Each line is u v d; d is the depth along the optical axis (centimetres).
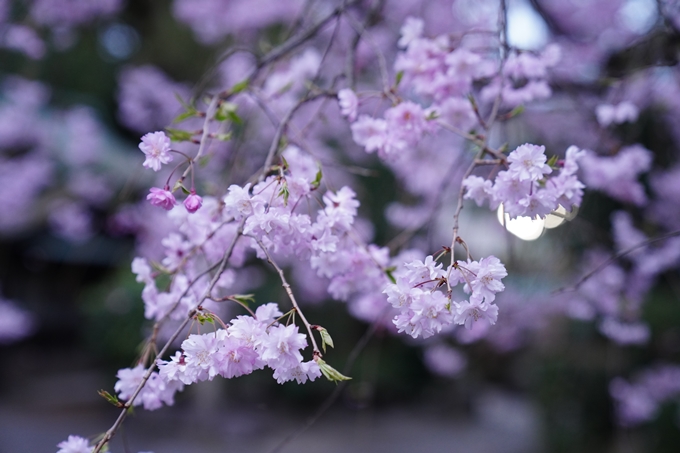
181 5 486
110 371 689
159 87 500
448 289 109
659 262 299
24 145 600
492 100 212
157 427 650
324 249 128
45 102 635
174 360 112
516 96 199
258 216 117
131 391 137
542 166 123
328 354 679
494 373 784
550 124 373
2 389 784
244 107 246
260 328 109
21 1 494
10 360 838
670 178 343
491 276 109
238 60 405
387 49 346
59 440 605
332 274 151
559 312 438
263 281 518
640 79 279
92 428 646
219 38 498
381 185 521
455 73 178
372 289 160
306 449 609
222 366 108
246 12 428
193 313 114
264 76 207
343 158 498
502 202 134
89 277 968
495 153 144
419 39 187
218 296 158
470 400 816
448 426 734
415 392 822
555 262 362
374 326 193
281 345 107
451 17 374
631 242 291
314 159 161
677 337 432
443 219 461
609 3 383
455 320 110
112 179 708
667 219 354
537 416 525
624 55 304
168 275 165
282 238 125
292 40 200
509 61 195
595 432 469
